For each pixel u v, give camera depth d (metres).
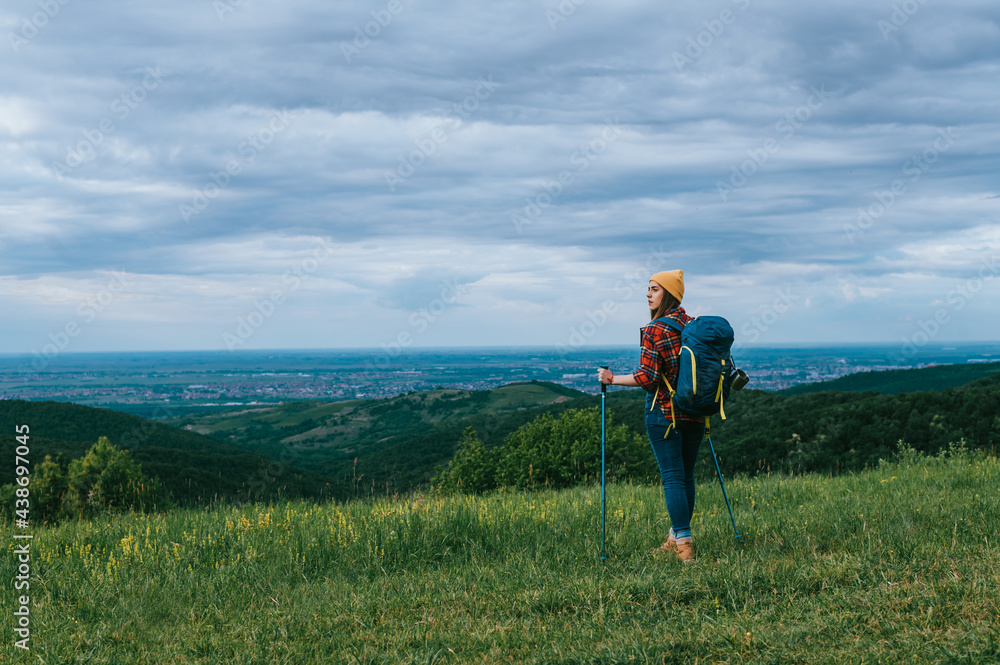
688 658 2.92
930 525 4.79
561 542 5.19
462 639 3.43
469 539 5.45
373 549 5.21
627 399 51.47
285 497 9.28
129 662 3.38
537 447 14.57
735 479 10.00
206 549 5.47
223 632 3.80
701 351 4.20
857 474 10.10
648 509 6.58
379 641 3.48
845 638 2.91
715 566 4.12
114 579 4.84
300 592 4.50
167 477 27.16
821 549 4.50
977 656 2.55
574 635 3.31
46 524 8.64
